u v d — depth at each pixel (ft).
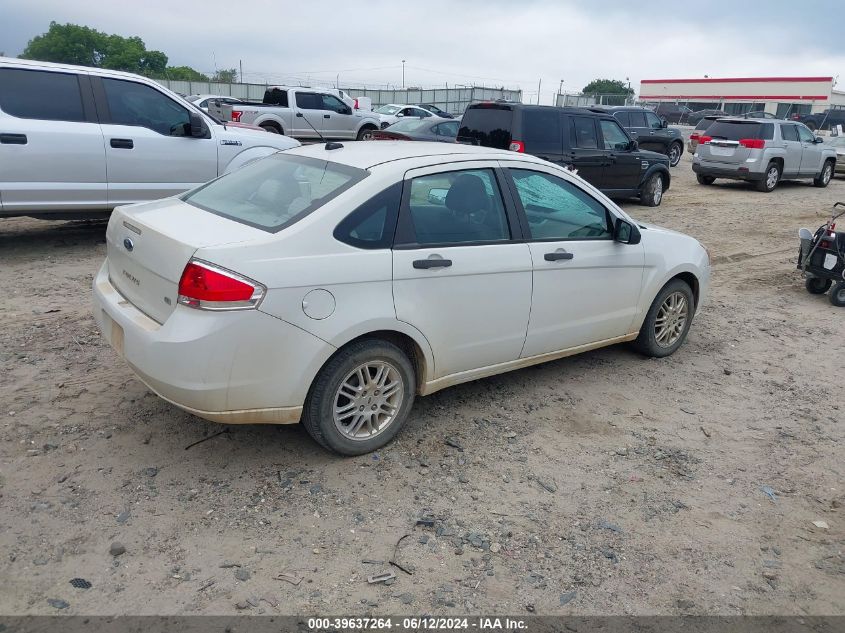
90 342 17.38
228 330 10.73
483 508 11.72
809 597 10.12
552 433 14.44
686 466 13.50
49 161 24.22
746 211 45.70
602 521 11.58
